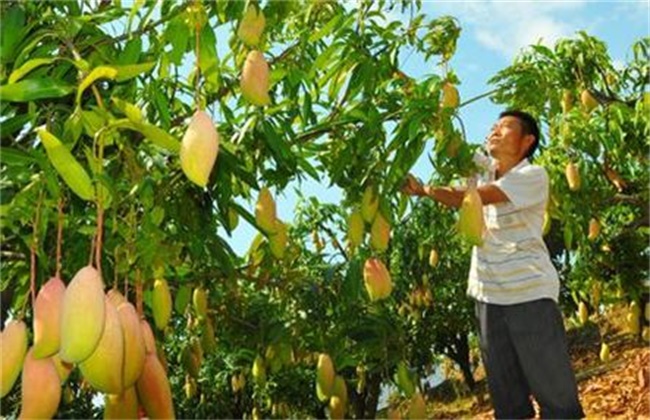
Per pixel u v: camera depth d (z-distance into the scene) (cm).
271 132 293
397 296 711
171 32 246
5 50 216
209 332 425
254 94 253
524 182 351
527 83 351
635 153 658
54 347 183
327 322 466
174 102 314
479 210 295
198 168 195
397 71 324
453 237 734
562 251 848
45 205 215
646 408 662
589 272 800
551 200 635
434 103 283
